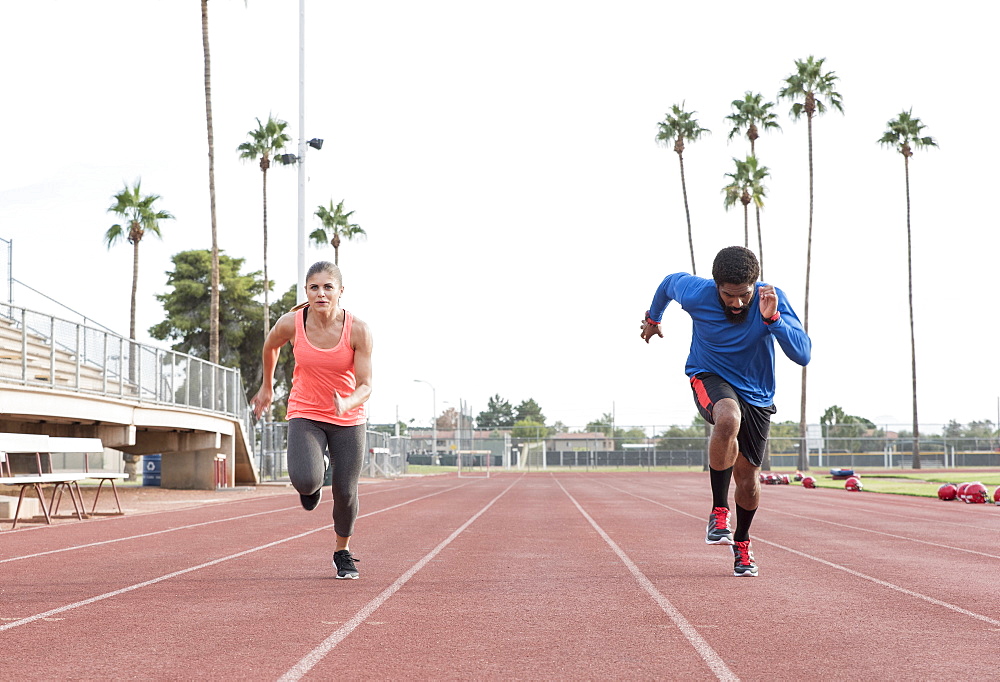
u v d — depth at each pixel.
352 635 4.55
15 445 11.39
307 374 6.03
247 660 3.99
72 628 4.72
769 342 6.02
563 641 4.41
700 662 3.97
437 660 4.00
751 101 54.97
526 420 135.88
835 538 10.28
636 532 10.84
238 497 21.06
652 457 64.12
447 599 5.68
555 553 8.42
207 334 62.59
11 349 16.00
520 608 5.35
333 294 5.94
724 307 5.96
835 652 4.18
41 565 7.50
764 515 14.57
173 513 14.72
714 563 7.64
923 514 15.10
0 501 12.84
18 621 4.93
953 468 60.47
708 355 6.13
